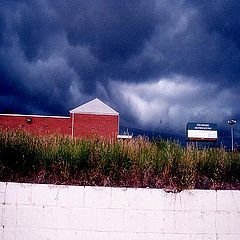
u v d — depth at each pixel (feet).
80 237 20.65
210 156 25.99
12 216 20.57
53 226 20.65
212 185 23.17
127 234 20.92
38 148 24.88
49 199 20.90
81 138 27.66
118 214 21.06
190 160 24.72
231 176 24.13
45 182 21.95
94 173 22.82
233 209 21.76
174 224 21.25
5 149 23.45
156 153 25.44
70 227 20.70
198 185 23.08
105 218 20.95
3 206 20.65
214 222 21.50
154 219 21.20
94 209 21.01
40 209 20.75
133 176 22.95
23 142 25.21
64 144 25.98
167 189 21.74
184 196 21.65
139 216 21.15
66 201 20.97
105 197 21.18
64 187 21.13
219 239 21.36
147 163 23.84
